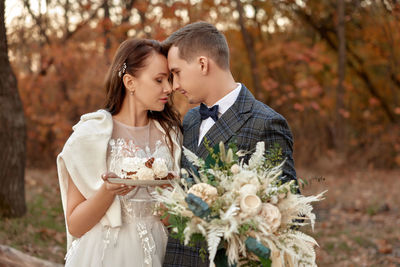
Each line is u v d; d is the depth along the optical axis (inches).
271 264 72.4
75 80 462.6
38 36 458.9
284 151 85.6
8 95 217.6
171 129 96.4
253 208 68.6
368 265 193.9
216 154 78.4
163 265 90.7
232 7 491.8
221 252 74.5
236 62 536.4
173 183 78.0
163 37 360.2
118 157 87.8
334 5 525.7
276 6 521.0
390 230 247.6
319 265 195.3
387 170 489.1
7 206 218.5
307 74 536.4
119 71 91.2
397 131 529.7
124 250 86.2
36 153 467.5
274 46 505.7
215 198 71.2
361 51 538.3
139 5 382.3
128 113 93.8
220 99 91.9
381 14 480.1
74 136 85.6
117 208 85.1
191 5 395.2
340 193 351.3
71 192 86.7
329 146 530.3
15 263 141.1
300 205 74.0
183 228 71.1
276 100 526.9
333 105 538.0
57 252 186.9
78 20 463.5
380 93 558.9
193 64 89.3
